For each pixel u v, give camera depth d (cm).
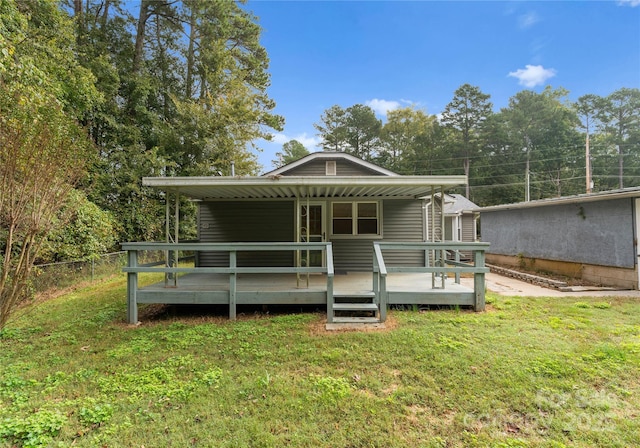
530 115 3584
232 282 534
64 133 492
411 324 473
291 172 977
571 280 873
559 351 368
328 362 353
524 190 3509
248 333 449
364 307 501
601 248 813
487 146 3659
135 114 1452
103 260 992
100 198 1201
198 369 341
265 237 884
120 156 1273
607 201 798
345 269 869
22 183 363
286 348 391
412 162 3581
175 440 229
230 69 1700
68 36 965
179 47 1769
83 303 657
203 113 1540
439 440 227
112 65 1316
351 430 239
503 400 275
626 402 270
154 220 1384
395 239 876
